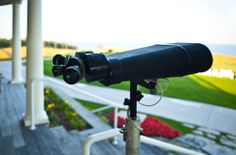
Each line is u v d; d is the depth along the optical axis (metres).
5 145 2.43
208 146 4.09
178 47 0.78
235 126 4.63
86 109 5.26
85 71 0.63
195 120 4.90
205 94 5.51
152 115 5.14
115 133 1.29
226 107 5.16
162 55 0.74
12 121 3.11
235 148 3.97
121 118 3.99
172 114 5.11
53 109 5.08
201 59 0.80
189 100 5.55
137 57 0.71
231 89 5.18
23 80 6.14
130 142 0.80
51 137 2.66
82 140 2.62
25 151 2.32
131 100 0.80
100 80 0.67
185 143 4.18
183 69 0.77
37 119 2.96
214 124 4.78
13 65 5.90
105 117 5.03
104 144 2.62
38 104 2.97
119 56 0.73
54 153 2.31
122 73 0.67
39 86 2.95
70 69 0.60
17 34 5.77
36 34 2.86
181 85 5.69
